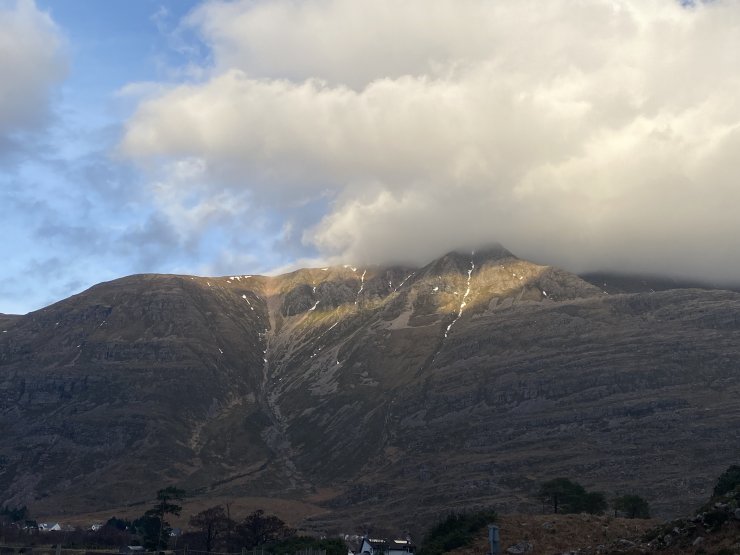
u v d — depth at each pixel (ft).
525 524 294.46
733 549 181.06
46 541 536.42
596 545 252.62
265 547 449.89
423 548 318.04
